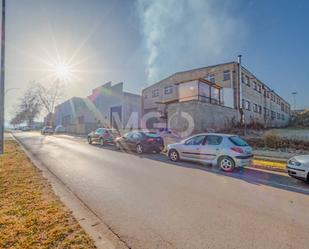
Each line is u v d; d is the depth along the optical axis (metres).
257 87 32.81
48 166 8.59
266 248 3.05
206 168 8.55
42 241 2.96
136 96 36.47
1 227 3.32
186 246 3.09
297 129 24.50
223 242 3.20
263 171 8.18
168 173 7.61
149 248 3.03
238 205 4.65
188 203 4.73
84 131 38.78
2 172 6.90
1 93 11.77
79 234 3.19
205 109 19.25
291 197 5.24
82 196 5.09
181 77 30.48
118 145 14.70
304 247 3.08
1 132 11.62
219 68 26.67
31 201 4.43
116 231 3.48
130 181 6.47
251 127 22.95
